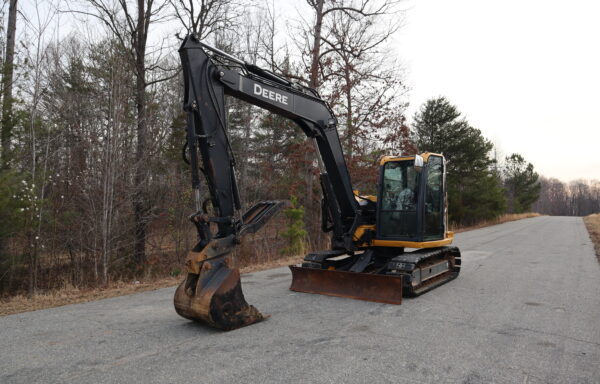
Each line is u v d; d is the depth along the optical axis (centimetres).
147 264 1194
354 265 802
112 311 625
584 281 873
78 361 414
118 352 440
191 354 433
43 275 1062
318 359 420
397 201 805
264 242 1507
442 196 864
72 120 1062
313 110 708
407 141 1561
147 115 1215
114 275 1076
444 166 883
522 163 5416
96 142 1027
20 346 460
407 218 786
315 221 1562
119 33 1203
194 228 1327
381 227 813
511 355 436
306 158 1485
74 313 611
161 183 1230
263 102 614
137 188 1082
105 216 991
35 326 540
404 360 419
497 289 792
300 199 1534
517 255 1330
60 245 1052
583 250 1456
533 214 5975
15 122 930
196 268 512
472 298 713
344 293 720
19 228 878
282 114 671
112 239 1032
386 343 472
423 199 773
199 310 504
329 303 671
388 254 856
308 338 489
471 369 397
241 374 381
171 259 1284
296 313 606
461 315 599
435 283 814
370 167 1509
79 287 943
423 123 3044
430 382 366
